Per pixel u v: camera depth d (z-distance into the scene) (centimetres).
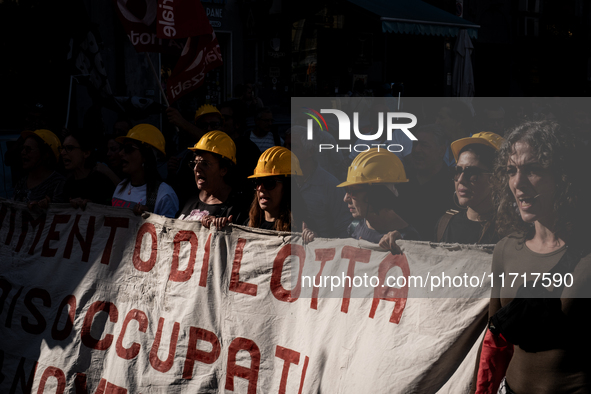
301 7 1289
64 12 744
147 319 321
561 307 177
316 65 1287
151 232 331
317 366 256
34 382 348
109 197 418
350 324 252
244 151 469
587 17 1712
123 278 336
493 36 1623
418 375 227
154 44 523
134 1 512
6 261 379
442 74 1440
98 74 768
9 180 720
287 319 277
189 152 459
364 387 237
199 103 1325
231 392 286
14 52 775
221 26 1321
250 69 1361
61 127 708
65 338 346
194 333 302
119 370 321
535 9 1670
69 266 356
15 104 803
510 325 184
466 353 222
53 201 437
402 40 1423
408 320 235
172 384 302
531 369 185
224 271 298
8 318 369
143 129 375
